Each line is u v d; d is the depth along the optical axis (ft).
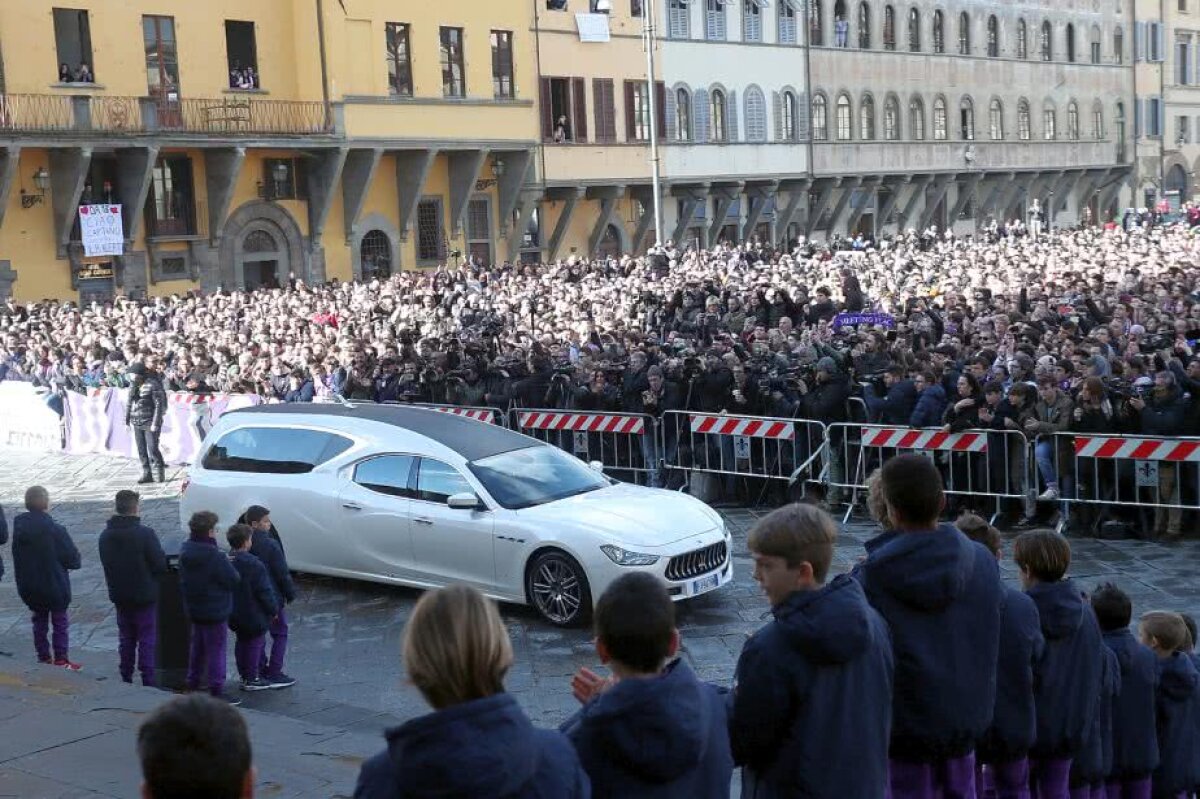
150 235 122.83
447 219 148.87
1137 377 48.47
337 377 65.92
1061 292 82.99
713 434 54.08
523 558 37.60
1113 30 246.88
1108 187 251.39
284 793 22.40
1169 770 21.59
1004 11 221.46
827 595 14.07
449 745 10.73
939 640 15.80
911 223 208.74
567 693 32.12
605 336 71.10
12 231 113.91
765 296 84.79
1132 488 44.83
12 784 22.74
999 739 17.87
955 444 47.47
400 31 138.51
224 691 32.76
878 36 197.77
